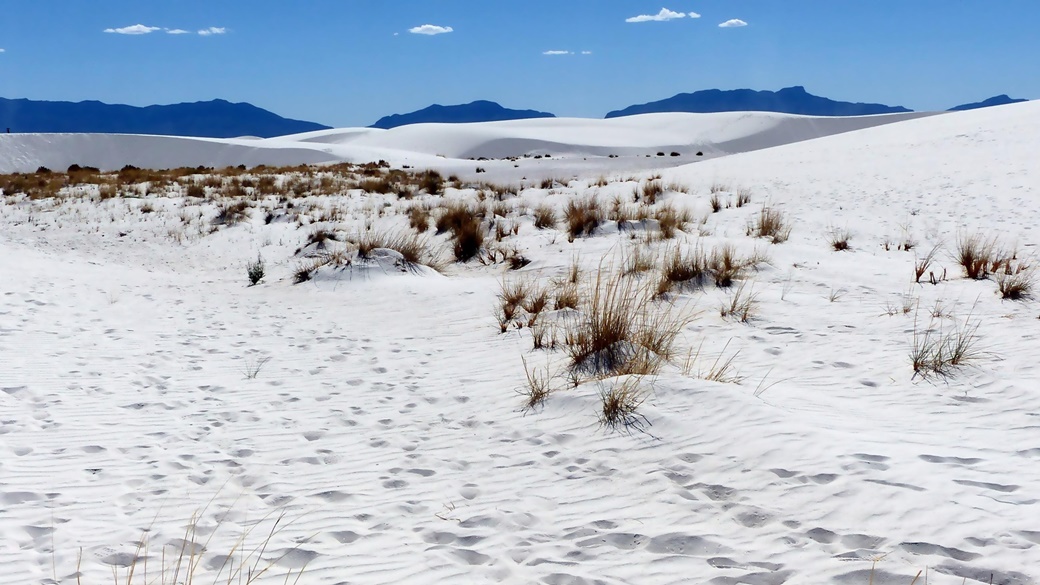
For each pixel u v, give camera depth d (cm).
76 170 4062
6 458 497
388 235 1730
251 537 400
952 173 2167
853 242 1488
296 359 796
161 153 8550
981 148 2577
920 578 330
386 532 409
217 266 1648
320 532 407
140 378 704
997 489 409
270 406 635
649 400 584
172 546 387
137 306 1087
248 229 1919
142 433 559
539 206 1969
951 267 1198
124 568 362
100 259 1698
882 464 445
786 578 342
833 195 2014
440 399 653
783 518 398
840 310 916
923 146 2817
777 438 492
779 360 725
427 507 441
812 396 607
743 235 1542
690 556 371
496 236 1619
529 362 753
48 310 1008
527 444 539
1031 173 2044
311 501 449
